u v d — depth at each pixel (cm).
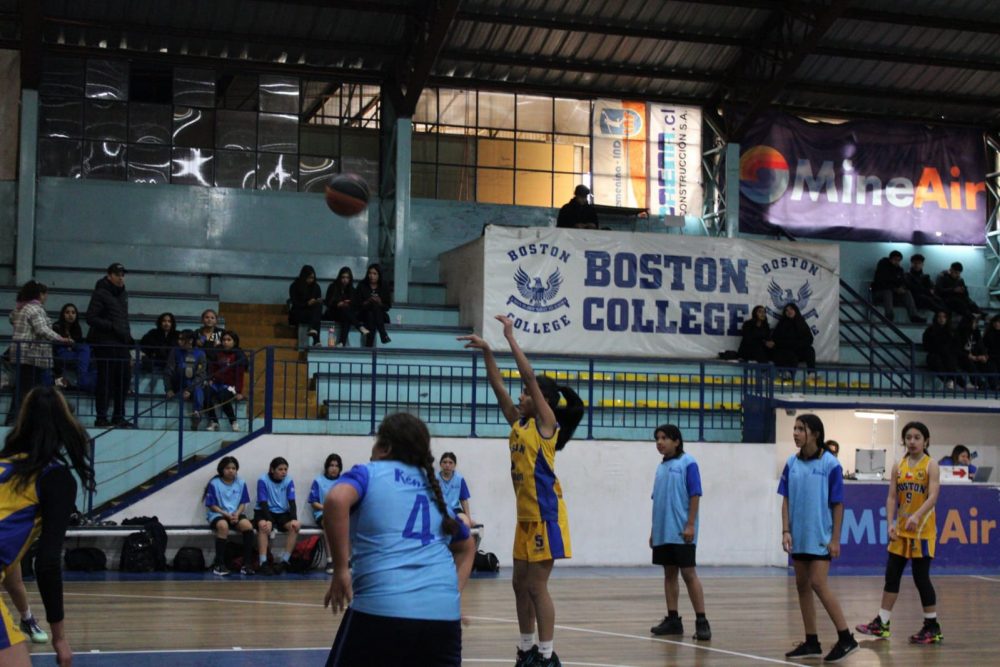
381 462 496
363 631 468
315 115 2262
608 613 1161
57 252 2109
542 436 786
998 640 1032
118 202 2148
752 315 2073
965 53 2339
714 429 1864
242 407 1744
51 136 2128
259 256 2212
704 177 2434
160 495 1525
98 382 1612
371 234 2273
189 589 1284
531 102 2369
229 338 1734
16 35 2062
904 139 2542
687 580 1006
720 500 1706
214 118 2212
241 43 2139
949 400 1903
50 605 521
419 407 1772
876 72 2378
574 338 2022
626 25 2178
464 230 2323
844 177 2502
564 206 2128
